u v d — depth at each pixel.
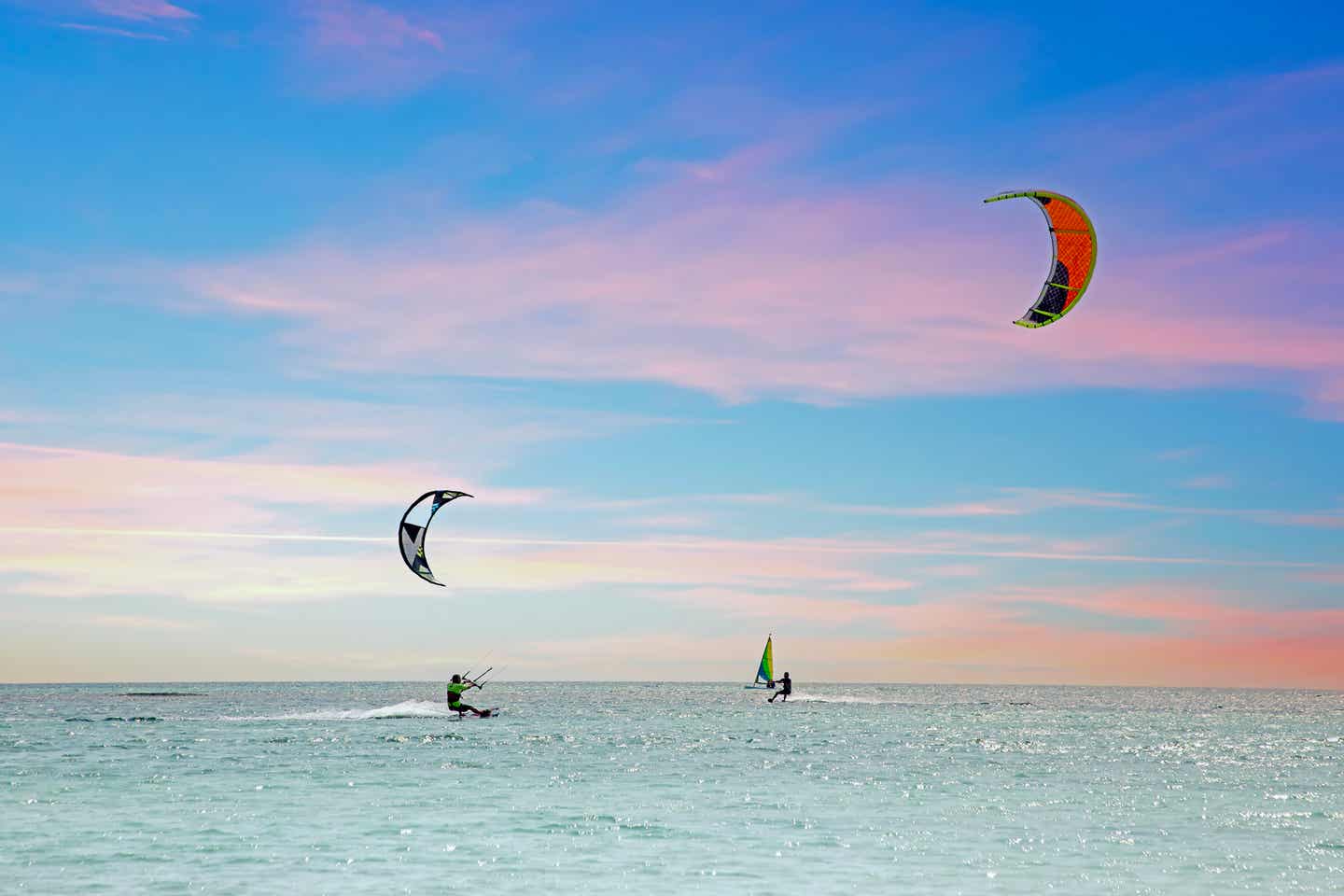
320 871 15.91
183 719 54.41
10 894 14.45
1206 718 74.81
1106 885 15.45
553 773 28.33
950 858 17.23
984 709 87.31
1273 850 18.03
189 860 16.59
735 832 19.42
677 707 85.38
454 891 14.77
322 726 47.28
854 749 37.81
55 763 29.44
